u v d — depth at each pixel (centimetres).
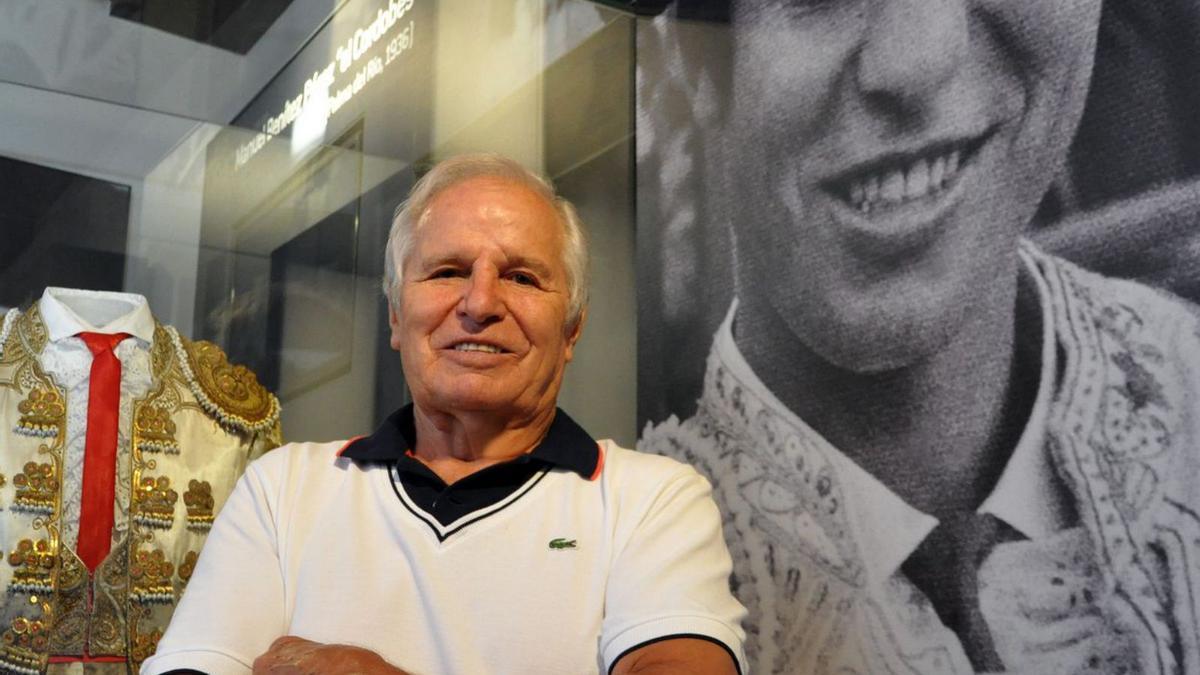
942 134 228
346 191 287
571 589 139
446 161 162
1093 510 196
